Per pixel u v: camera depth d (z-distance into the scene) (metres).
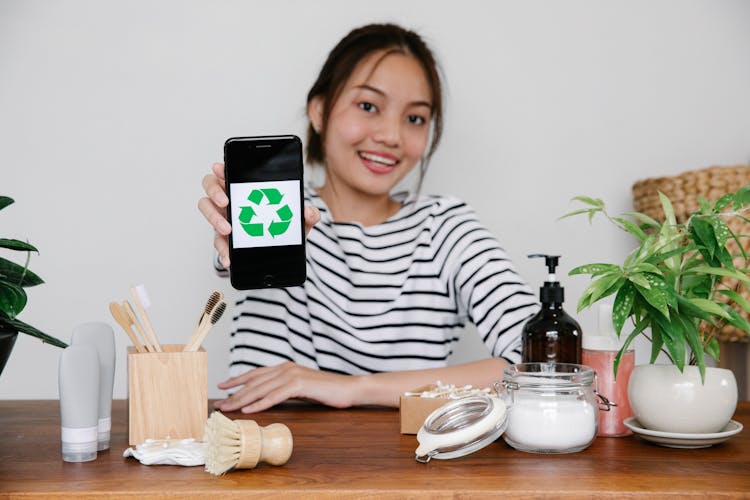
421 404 1.01
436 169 2.33
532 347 1.06
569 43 2.34
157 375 0.95
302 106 2.29
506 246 2.34
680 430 0.93
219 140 2.29
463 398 0.93
